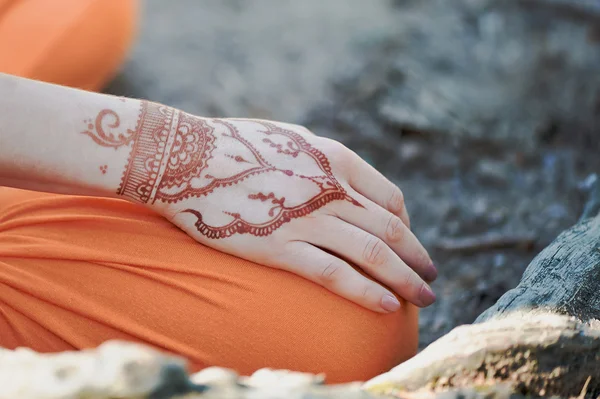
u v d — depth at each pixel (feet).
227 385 2.77
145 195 4.09
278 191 4.13
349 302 4.14
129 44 8.48
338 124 9.66
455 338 3.55
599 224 4.84
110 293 4.02
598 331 3.62
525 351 3.41
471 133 9.54
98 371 2.68
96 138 4.00
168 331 4.00
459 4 12.24
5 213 4.31
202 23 11.84
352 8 12.23
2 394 2.63
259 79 10.63
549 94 10.44
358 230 4.17
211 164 4.14
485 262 7.51
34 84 3.96
